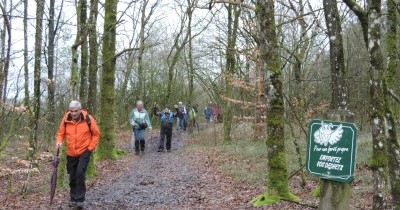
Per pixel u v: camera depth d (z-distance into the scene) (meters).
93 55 14.02
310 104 15.02
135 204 8.78
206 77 24.53
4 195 9.52
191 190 10.25
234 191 9.79
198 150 18.88
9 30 10.53
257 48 14.26
